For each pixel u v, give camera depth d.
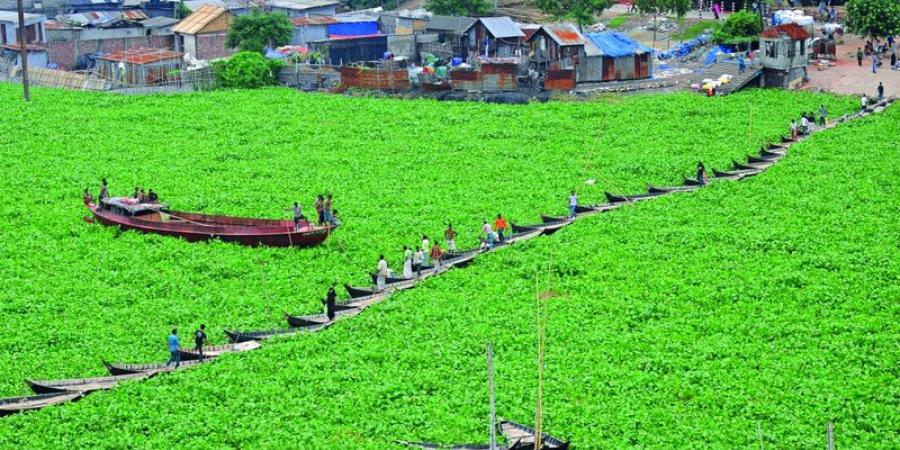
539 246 98.56
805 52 152.75
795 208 107.19
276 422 69.62
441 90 156.38
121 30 188.38
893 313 83.62
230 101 154.62
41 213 111.69
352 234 104.25
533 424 68.44
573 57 157.00
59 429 69.38
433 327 83.12
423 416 69.69
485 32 170.25
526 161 126.25
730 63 159.12
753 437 66.31
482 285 91.06
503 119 143.25
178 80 163.00
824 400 70.62
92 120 146.62
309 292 92.25
